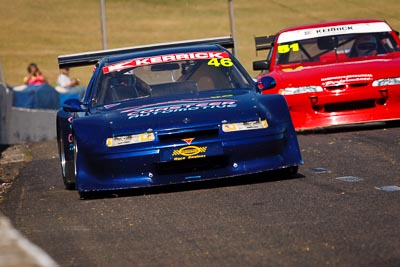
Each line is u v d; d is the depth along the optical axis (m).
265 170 25.66
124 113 26.91
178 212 22.31
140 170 25.45
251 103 26.67
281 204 22.33
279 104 26.91
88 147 25.67
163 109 26.75
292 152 26.19
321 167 28.95
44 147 48.47
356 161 29.84
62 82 75.31
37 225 22.12
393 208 20.77
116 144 25.44
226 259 16.92
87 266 17.16
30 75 77.69
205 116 25.81
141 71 29.97
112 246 18.86
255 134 25.53
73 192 28.06
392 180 25.06
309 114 39.78
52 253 18.55
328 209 21.20
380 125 41.84
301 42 44.91
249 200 23.28
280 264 16.27
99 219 22.30
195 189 25.88
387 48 43.69
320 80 39.47
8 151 48.69
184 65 30.05
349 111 39.41
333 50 44.00
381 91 38.97
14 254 14.87
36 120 58.47
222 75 29.70
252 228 19.59
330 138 38.03
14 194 28.97
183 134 25.36
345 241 17.70
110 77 29.91
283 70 42.81
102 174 25.66
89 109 28.86
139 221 21.53
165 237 19.34
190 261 16.98
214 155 25.25
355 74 39.25
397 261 15.91
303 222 19.86
